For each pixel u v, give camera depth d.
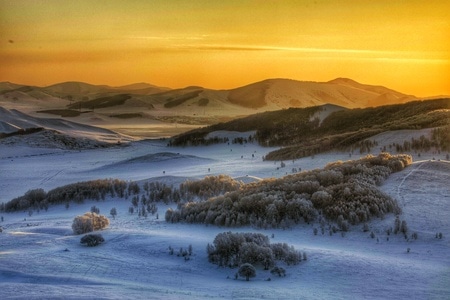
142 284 25.89
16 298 22.34
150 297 22.66
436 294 24.08
